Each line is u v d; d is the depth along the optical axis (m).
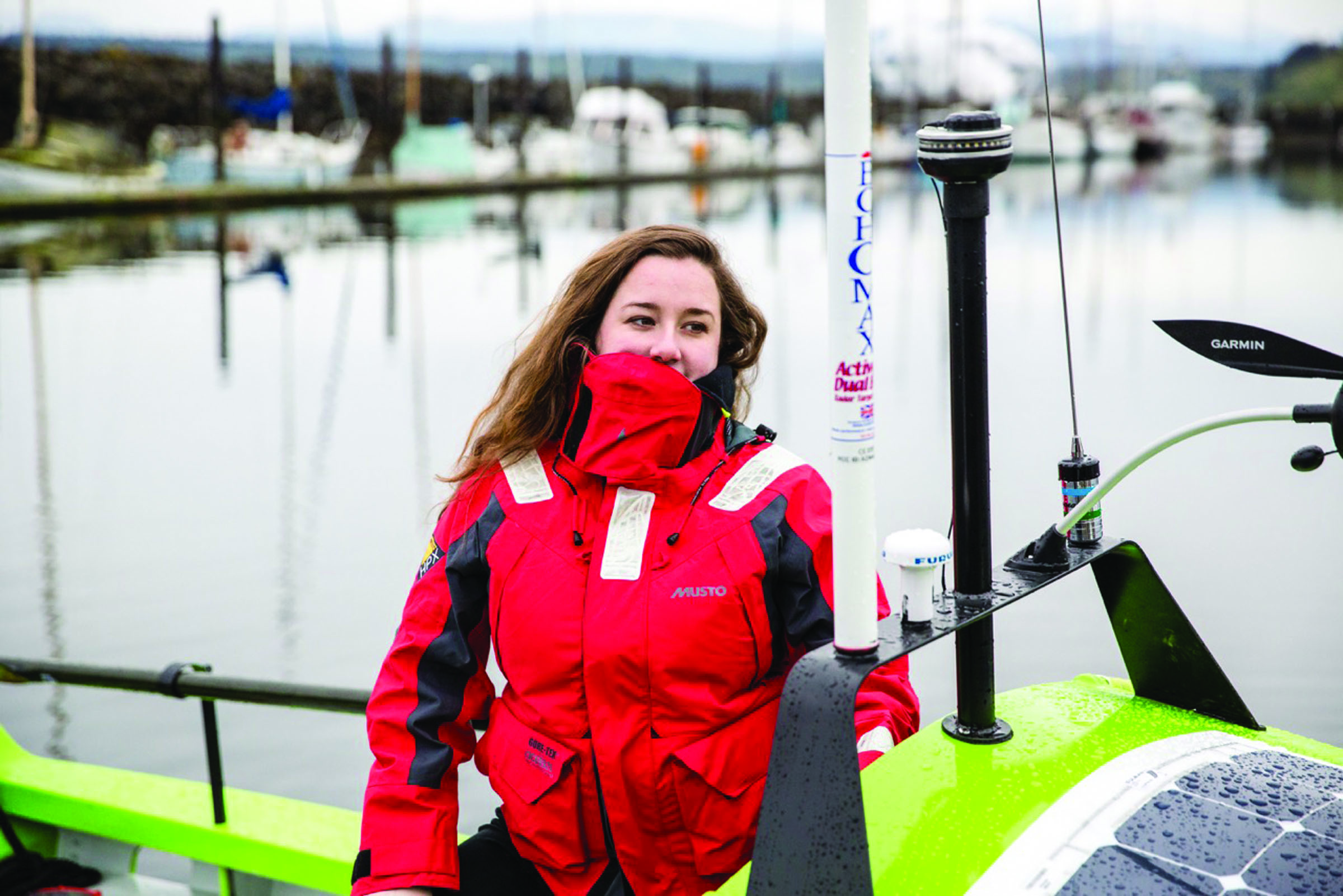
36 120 42.88
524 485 2.02
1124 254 27.62
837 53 1.43
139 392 15.17
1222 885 1.46
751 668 1.91
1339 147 73.19
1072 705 1.86
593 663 1.88
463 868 2.03
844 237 1.46
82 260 29.25
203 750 5.92
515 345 2.29
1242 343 1.60
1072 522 1.72
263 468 11.38
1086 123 70.44
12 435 13.06
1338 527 7.99
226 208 44.91
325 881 2.64
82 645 7.23
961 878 1.51
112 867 3.00
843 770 1.48
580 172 58.12
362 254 30.77
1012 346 16.48
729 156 64.62
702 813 1.87
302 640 7.21
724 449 2.00
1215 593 6.91
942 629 1.58
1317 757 1.70
